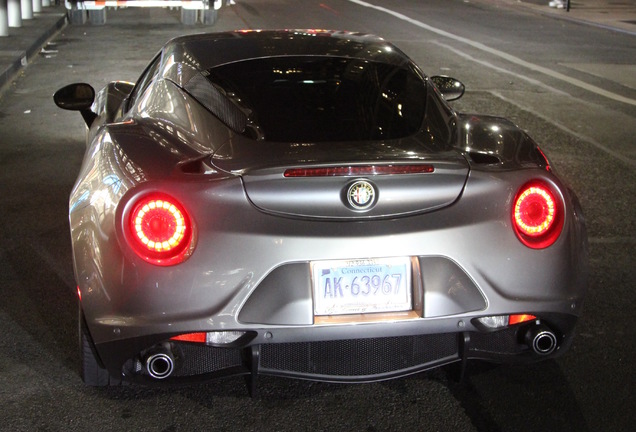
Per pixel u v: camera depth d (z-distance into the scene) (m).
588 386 3.43
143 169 2.96
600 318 4.09
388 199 2.90
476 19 20.08
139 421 3.15
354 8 21.19
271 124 3.24
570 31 18.36
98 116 4.88
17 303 4.19
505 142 3.29
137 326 2.85
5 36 13.64
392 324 2.91
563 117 9.12
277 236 2.85
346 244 2.86
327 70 3.65
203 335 2.88
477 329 2.99
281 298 2.86
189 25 16.94
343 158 2.96
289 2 22.16
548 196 3.02
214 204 2.84
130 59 12.51
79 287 2.99
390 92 3.53
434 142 3.21
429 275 2.92
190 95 3.47
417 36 16.27
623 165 7.16
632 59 14.11
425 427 3.13
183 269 2.83
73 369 3.52
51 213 5.62
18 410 3.21
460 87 4.71
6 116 8.72
